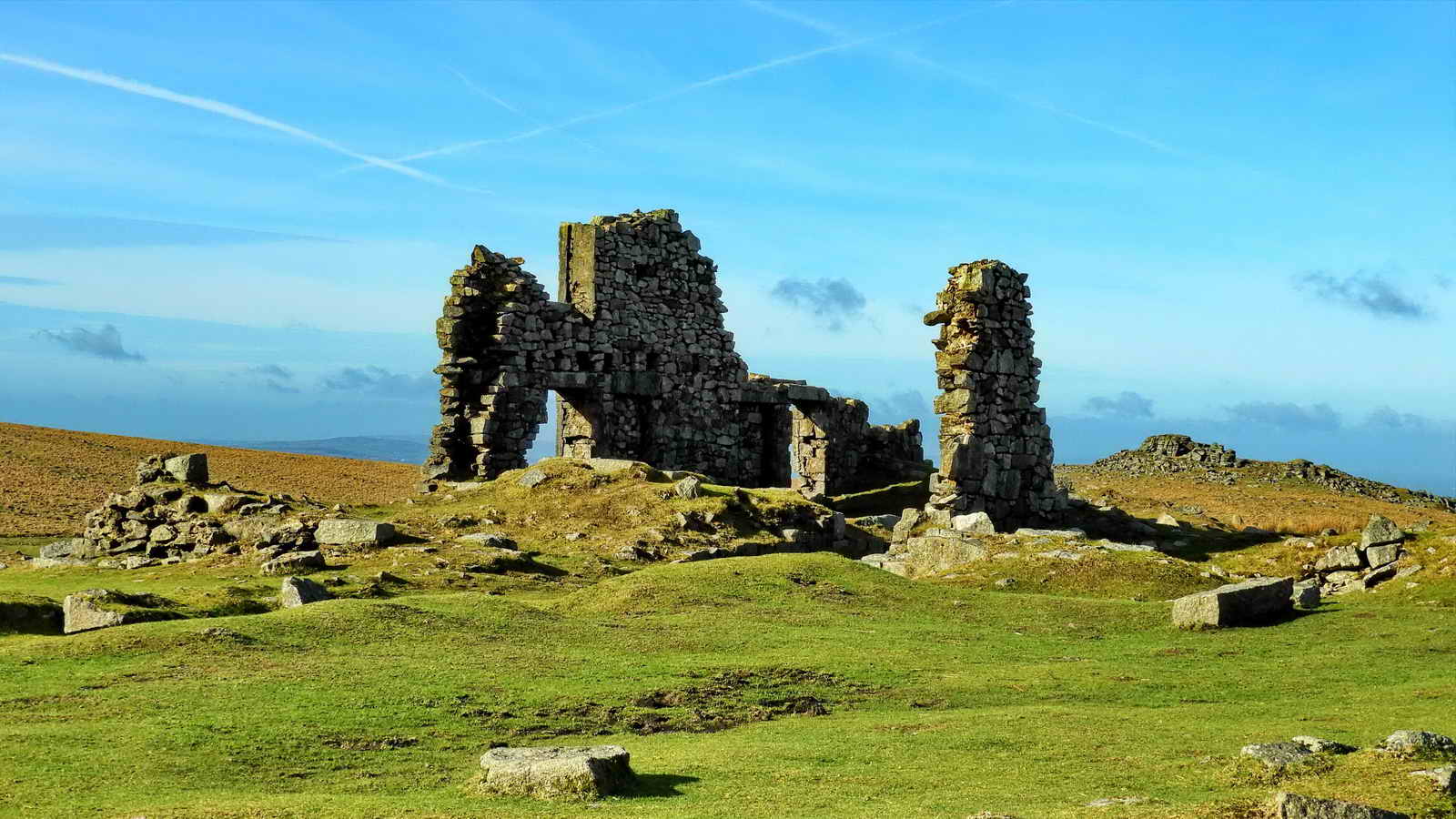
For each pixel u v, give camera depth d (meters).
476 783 14.91
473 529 43.72
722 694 21.38
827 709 20.84
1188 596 29.38
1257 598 29.34
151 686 19.98
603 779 14.63
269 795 14.70
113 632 23.30
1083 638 28.08
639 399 65.31
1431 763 13.97
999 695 21.98
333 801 14.17
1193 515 58.81
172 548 41.78
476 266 58.81
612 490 47.41
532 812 13.62
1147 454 93.50
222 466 110.75
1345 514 65.69
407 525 43.19
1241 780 14.48
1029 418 52.94
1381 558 35.25
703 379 68.81
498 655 23.53
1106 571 36.66
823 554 36.53
